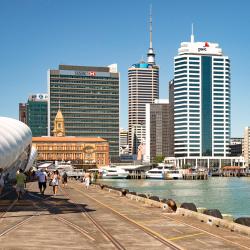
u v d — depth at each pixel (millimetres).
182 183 182875
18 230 21859
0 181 47500
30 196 47062
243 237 20969
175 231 22484
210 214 27219
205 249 17812
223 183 185375
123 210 33219
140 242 19109
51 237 20000
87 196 49000
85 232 21641
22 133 73438
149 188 143500
